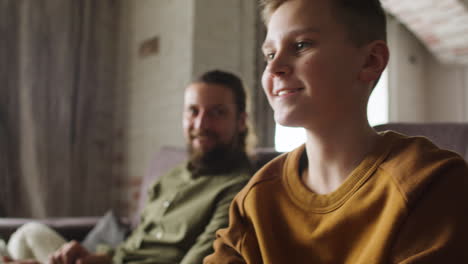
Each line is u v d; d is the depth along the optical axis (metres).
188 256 0.98
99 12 3.29
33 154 2.83
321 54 0.50
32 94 2.89
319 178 0.56
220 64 2.85
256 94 3.04
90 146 3.18
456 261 0.42
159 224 1.16
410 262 0.43
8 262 1.18
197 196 1.15
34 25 2.93
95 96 3.23
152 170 1.78
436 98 6.36
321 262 0.52
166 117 2.89
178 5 2.87
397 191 0.48
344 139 0.53
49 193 2.92
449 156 0.49
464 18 4.22
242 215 0.63
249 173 1.16
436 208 0.45
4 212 2.69
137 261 1.15
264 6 0.56
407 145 0.52
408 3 4.28
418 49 6.33
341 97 0.51
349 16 0.51
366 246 0.49
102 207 3.21
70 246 1.18
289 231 0.56
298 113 0.50
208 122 1.18
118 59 3.36
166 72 2.92
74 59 3.12
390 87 5.87
